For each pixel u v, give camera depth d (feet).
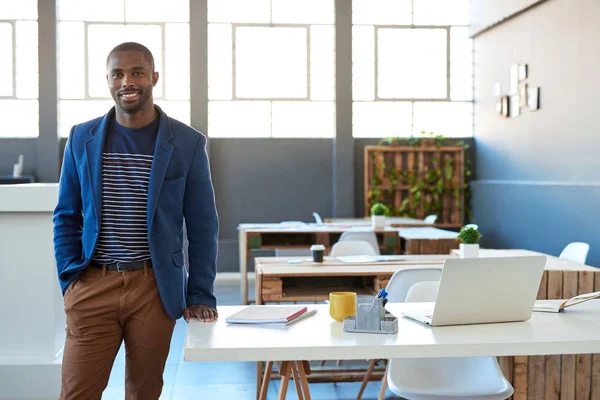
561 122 26.61
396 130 35.78
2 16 33.01
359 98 35.60
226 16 34.60
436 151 35.17
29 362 12.11
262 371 14.97
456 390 9.65
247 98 34.88
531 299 8.18
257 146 34.99
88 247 7.96
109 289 7.97
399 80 35.73
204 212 8.55
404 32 35.65
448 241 21.20
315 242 23.52
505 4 30.71
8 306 12.23
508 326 7.97
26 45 33.22
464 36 35.91
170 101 34.27
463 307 7.92
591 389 11.41
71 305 8.00
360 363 16.43
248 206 35.01
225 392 14.56
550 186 27.02
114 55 7.97
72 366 8.01
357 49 35.47
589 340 7.31
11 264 12.20
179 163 8.25
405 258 16.11
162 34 34.04
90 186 7.95
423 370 10.02
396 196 35.24
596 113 24.11
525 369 10.36
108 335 8.08
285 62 35.01
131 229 8.00
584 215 24.64
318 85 35.22
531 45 29.01
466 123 36.11
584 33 24.80
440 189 34.88
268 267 14.83
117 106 8.09
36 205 11.94
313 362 16.46
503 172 32.27
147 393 8.36
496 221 32.22
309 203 35.27
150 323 8.05
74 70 33.58
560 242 26.37
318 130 35.35
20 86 33.27
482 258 7.83
